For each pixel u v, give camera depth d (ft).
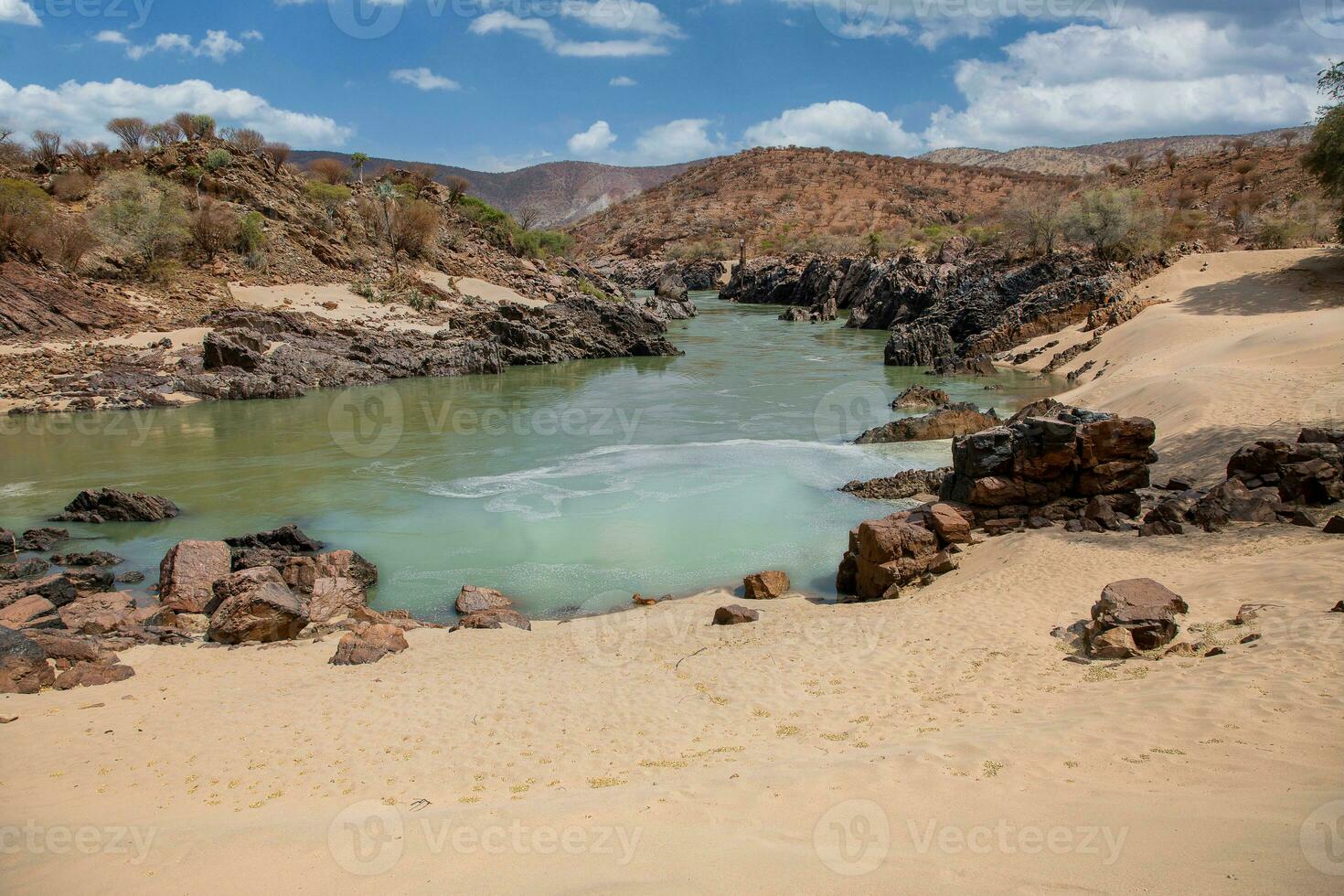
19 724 35.91
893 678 36.27
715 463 89.66
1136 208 205.05
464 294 241.35
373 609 54.95
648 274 475.72
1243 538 48.83
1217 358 106.42
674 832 22.17
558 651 44.73
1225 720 25.43
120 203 189.06
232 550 62.64
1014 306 185.26
